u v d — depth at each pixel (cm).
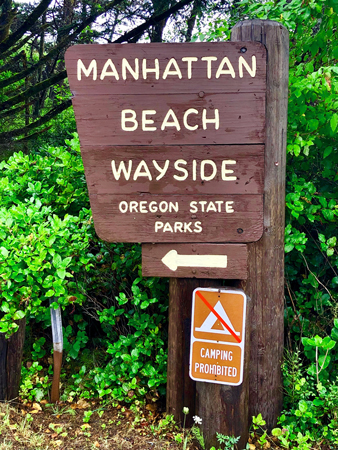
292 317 272
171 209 215
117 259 279
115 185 215
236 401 208
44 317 274
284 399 241
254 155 208
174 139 211
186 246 216
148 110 210
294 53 284
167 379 234
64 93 1012
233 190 211
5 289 224
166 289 278
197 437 208
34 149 718
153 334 255
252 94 204
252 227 212
